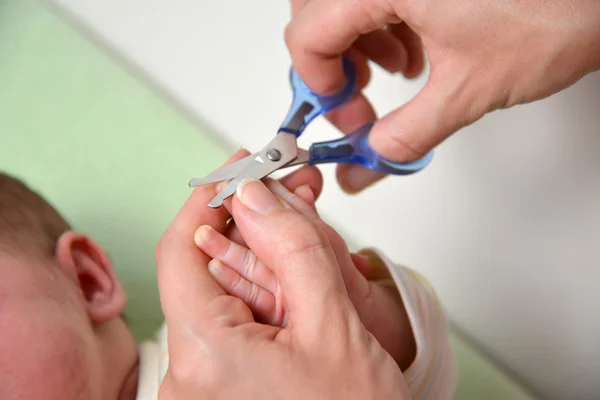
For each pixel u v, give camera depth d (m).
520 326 0.87
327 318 0.44
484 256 0.86
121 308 0.67
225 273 0.52
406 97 0.82
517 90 0.52
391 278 0.70
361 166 0.63
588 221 0.75
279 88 0.92
